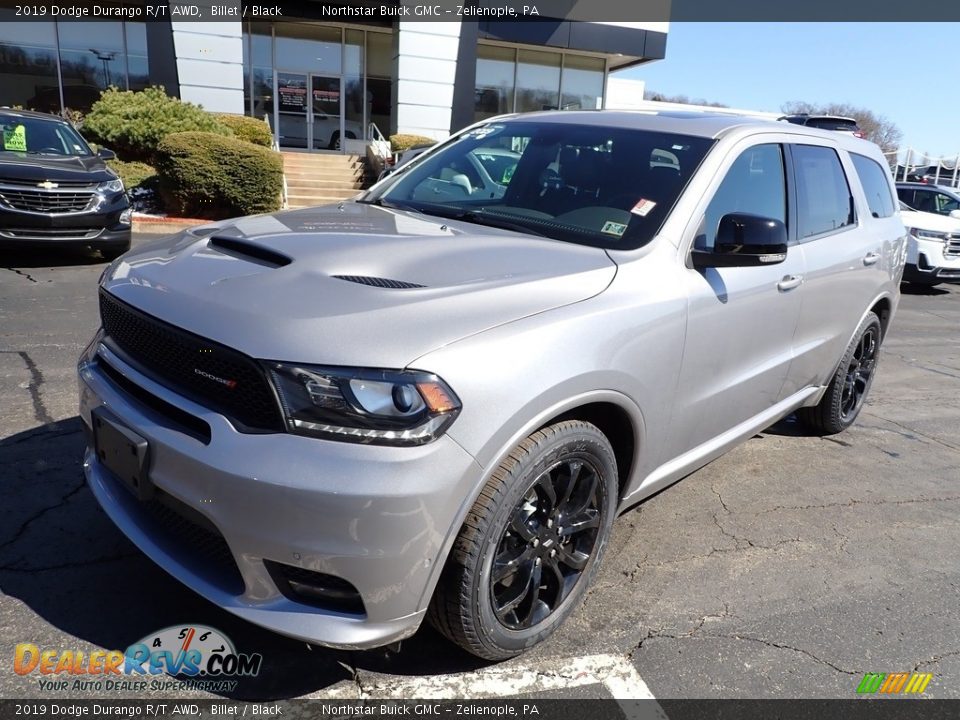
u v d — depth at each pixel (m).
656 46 22.25
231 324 2.09
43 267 8.60
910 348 8.48
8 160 8.55
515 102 22.62
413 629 2.18
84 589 2.71
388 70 20.86
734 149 3.29
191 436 2.12
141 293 2.40
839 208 4.26
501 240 2.80
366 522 1.97
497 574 2.34
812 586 3.16
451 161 3.74
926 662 2.72
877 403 6.09
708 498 3.93
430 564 2.11
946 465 4.73
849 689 2.55
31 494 3.31
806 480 4.28
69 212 8.53
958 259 12.44
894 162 29.25
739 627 2.83
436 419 2.01
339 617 2.10
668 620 2.84
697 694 2.46
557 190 3.24
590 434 2.47
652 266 2.77
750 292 3.22
